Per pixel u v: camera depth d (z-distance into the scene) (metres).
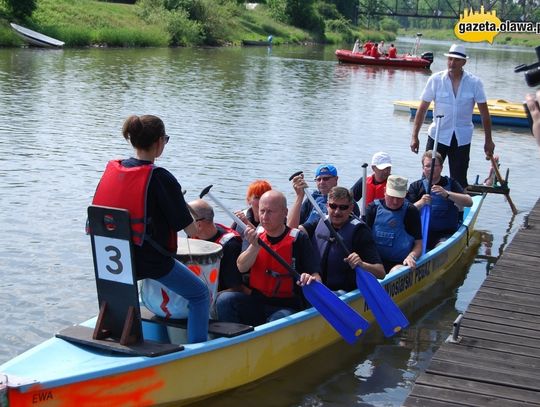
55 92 20.05
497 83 31.39
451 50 8.61
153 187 4.22
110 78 24.17
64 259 7.50
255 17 59.34
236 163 12.51
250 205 6.00
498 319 5.82
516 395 4.58
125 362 4.36
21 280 6.90
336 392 5.25
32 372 4.29
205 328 4.75
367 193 7.64
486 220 10.27
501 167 13.76
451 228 8.16
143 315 5.02
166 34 42.81
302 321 5.51
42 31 35.53
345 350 5.93
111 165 4.32
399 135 16.52
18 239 8.00
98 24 40.16
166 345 4.54
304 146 14.45
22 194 9.80
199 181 11.11
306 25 63.41
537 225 8.98
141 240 4.22
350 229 6.02
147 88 22.28
